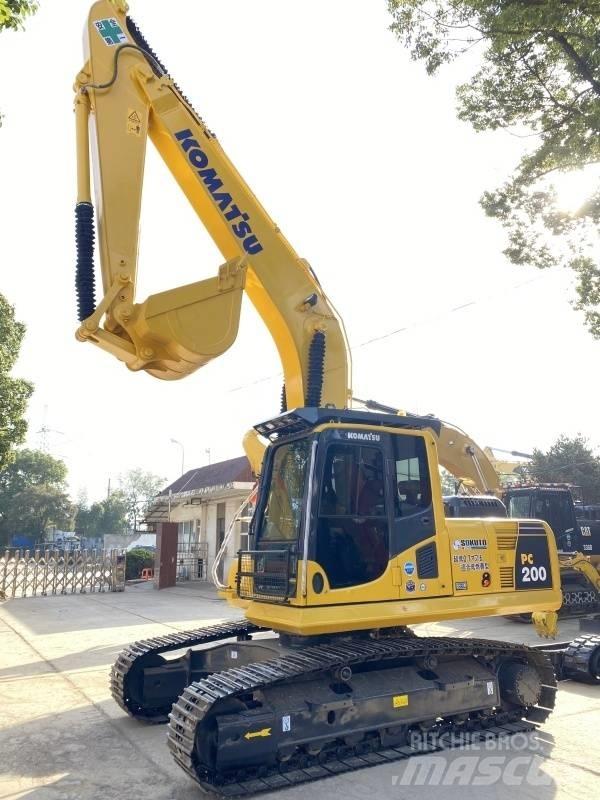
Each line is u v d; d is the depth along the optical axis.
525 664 6.82
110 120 7.06
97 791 5.09
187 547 28.62
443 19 11.23
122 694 6.80
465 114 12.73
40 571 22.52
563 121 11.97
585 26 10.40
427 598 6.09
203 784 4.84
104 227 6.71
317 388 7.61
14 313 23.78
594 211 12.20
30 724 6.79
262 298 7.97
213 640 7.46
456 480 13.77
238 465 25.73
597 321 14.35
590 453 37.47
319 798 4.89
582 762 5.60
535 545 7.16
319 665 5.32
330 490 5.80
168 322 6.40
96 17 7.35
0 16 7.51
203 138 7.64
